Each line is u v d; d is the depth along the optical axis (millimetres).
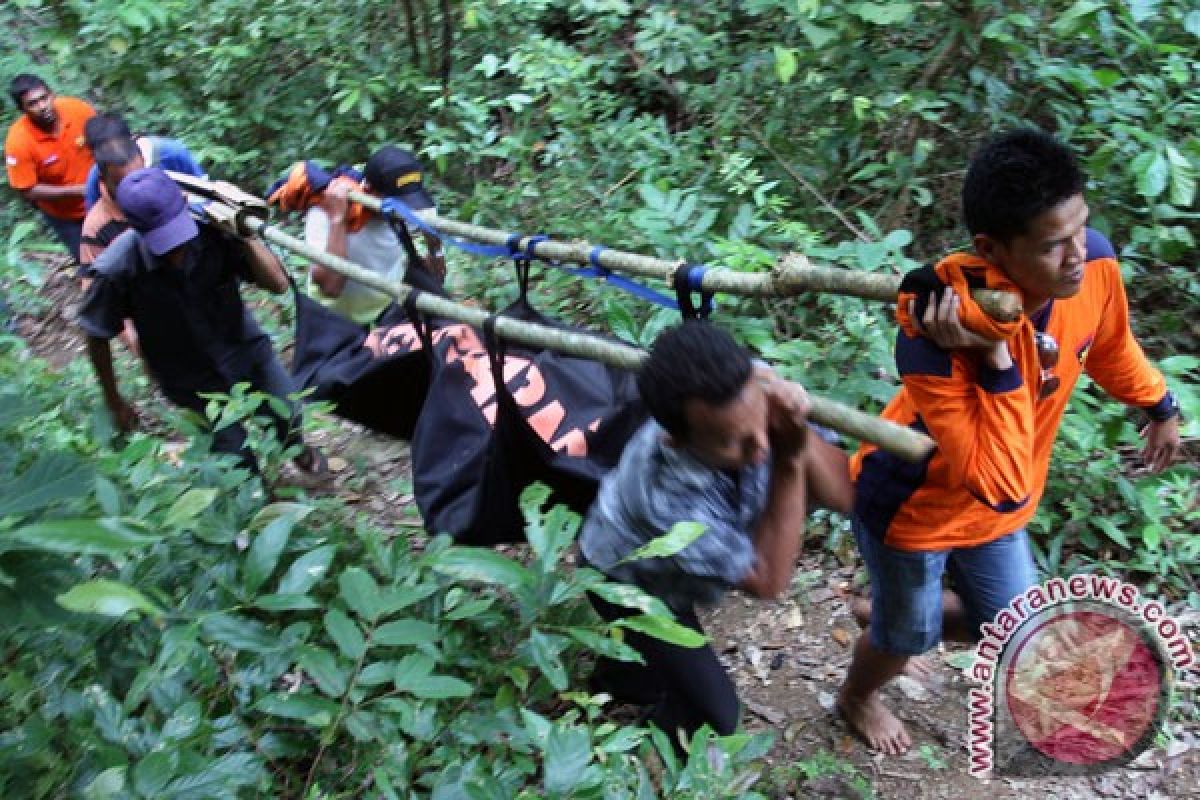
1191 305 4320
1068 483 3590
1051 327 2289
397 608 2150
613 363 2469
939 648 3340
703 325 2125
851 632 3439
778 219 4852
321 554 2279
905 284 2184
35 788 1865
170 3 7395
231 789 1851
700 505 2293
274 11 7109
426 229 3631
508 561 2160
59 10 7504
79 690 2172
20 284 6613
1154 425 2709
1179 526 3609
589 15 6473
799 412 2111
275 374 4234
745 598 3635
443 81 6539
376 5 6922
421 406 3355
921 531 2502
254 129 7223
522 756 2432
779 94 5152
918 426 2443
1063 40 4762
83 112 6219
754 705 3213
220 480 2803
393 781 2121
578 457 2795
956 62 4867
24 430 3391
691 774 2016
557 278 4781
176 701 2115
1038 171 1956
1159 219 4258
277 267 4047
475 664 2512
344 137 6867
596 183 5391
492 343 2727
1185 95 4418
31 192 6168
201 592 2357
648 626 2139
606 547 2443
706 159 5387
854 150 4965
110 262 3799
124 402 4238
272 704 2062
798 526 2250
